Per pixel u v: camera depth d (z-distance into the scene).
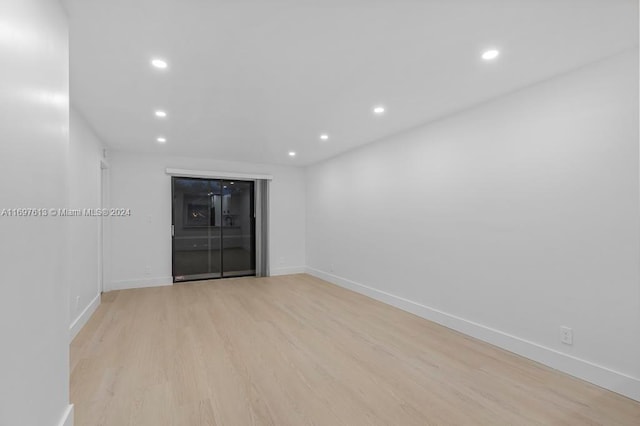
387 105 3.16
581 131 2.37
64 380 1.64
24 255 1.23
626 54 2.14
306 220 6.84
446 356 2.76
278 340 3.12
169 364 2.59
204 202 6.07
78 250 3.35
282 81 2.61
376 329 3.43
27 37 1.27
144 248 5.44
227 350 2.88
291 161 6.25
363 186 4.96
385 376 2.42
